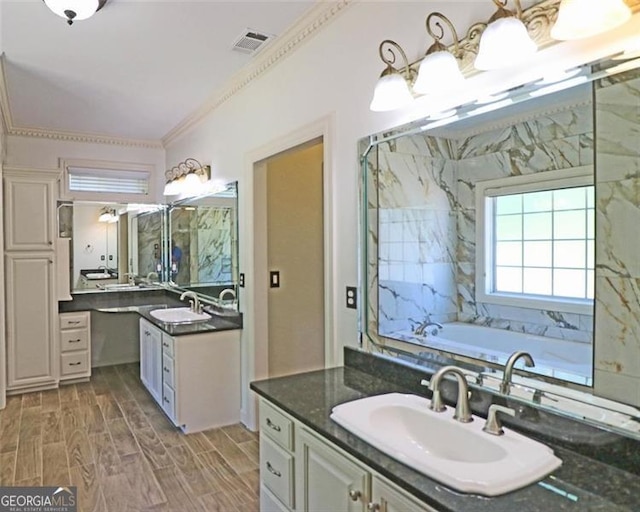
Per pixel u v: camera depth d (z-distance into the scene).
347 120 2.30
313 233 3.67
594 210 1.34
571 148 1.39
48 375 4.30
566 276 1.41
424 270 1.88
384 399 1.72
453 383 1.71
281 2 2.31
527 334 1.52
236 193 3.53
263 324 3.36
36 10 2.34
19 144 4.64
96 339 5.12
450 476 1.14
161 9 2.35
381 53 1.85
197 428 3.33
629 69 1.23
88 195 5.00
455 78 1.63
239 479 2.62
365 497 1.33
